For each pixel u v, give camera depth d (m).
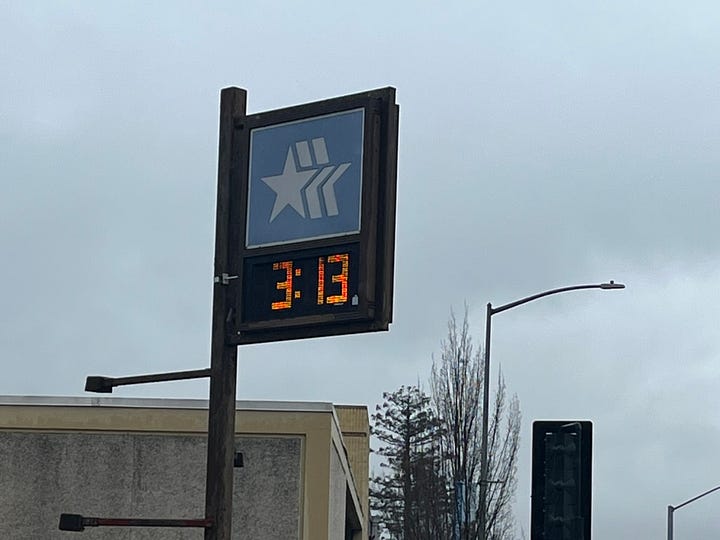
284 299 10.63
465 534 29.75
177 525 11.27
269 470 20.25
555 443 13.78
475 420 32.47
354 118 10.49
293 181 10.76
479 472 32.59
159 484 20.11
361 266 10.21
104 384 11.91
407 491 38.22
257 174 11.02
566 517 13.63
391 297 10.27
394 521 66.25
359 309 10.15
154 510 20.02
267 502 20.16
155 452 20.19
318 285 10.44
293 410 20.39
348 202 10.38
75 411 20.33
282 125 10.94
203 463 20.14
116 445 20.25
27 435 20.34
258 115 11.10
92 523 11.70
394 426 84.88
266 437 20.36
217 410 11.28
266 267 10.82
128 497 20.09
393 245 10.33
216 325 11.22
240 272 10.98
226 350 11.29
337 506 22.33
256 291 10.85
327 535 20.05
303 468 20.23
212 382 11.29
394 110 10.45
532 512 13.80
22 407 20.39
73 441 20.28
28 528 20.06
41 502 20.14
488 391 29.28
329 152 10.58
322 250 10.46
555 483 13.72
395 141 10.43
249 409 20.44
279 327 10.63
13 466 20.27
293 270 10.63
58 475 20.20
